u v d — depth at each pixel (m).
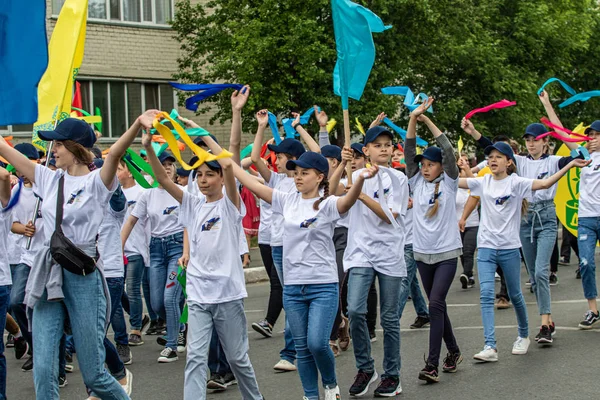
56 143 5.36
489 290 7.82
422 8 20.44
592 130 9.24
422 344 8.69
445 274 7.21
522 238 8.97
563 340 8.46
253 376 6.03
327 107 19.78
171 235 8.70
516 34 26.00
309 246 6.03
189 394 5.72
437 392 6.80
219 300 5.86
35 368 5.18
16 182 8.24
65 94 6.46
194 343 5.80
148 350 9.13
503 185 7.91
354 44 6.70
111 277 7.94
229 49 20.67
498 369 7.43
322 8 19.61
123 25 23.28
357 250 6.83
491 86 24.73
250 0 20.61
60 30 6.53
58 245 5.14
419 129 24.14
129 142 5.23
